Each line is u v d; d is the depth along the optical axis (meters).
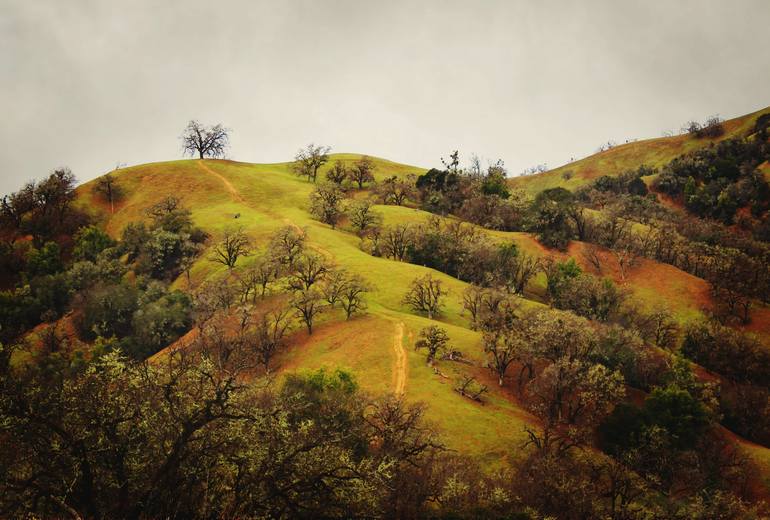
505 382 55.59
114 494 19.95
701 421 51.81
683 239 113.12
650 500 38.56
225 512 19.62
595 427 49.41
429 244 101.88
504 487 33.00
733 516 38.50
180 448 19.38
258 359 60.62
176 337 75.56
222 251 98.94
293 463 21.22
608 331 64.00
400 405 38.00
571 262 97.38
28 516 17.88
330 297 72.12
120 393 20.88
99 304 82.81
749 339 76.56
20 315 84.69
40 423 19.12
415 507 28.23
